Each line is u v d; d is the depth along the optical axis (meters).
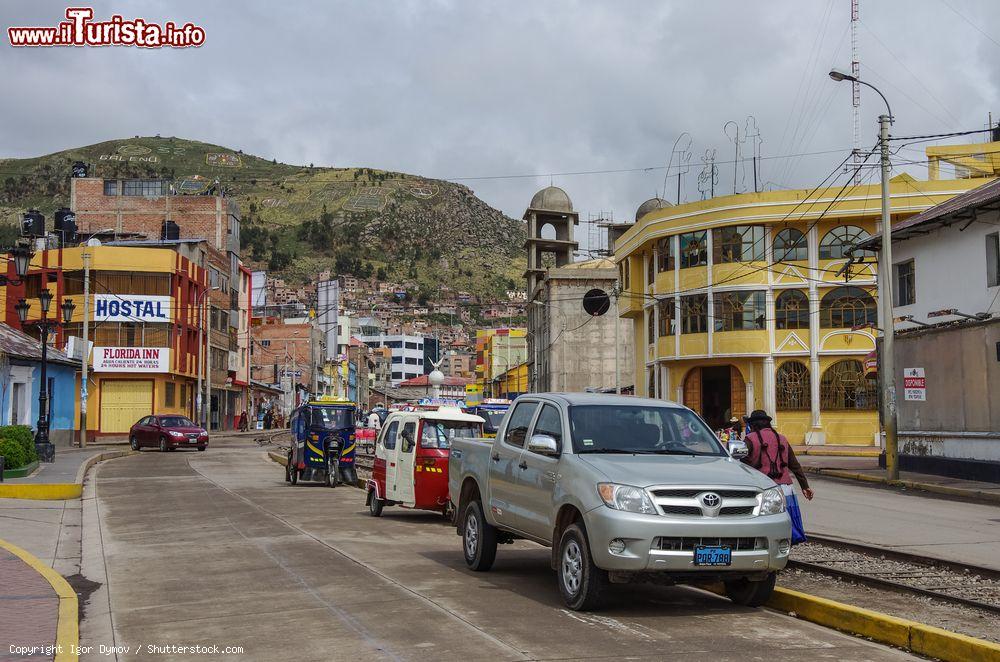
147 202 76.44
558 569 9.31
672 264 47.12
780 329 44.03
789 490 11.37
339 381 119.62
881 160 26.80
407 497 17.14
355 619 8.47
